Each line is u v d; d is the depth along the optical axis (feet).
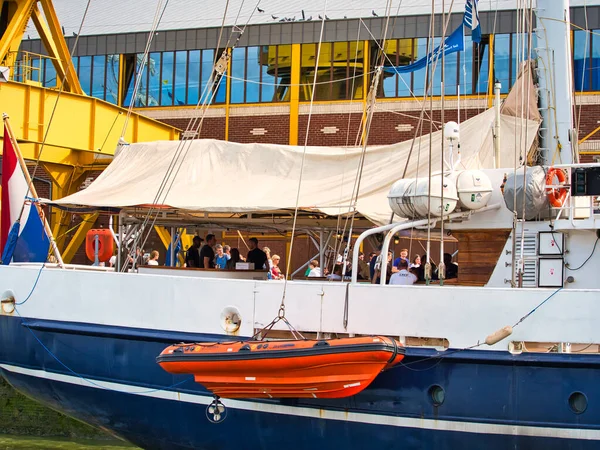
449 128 40.27
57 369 44.45
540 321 35.45
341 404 38.40
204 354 37.91
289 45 113.50
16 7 84.99
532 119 44.34
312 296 38.55
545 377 35.68
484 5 100.12
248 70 115.44
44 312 44.80
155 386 41.78
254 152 50.37
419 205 38.04
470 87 101.14
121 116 84.64
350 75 110.32
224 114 116.37
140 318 41.91
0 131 75.82
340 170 48.21
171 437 42.19
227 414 40.57
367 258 64.34
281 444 39.70
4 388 60.49
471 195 38.78
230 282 39.96
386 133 107.55
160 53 119.96
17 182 50.08
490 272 40.73
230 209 45.34
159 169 52.03
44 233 49.90
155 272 48.29
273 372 36.88
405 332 37.11
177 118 118.32
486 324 36.11
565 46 43.86
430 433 37.11
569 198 40.11
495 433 36.19
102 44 122.01
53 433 59.62
